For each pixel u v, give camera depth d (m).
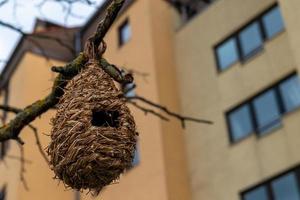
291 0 12.34
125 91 4.31
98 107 3.50
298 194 11.71
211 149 14.03
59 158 3.36
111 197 14.28
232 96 14.20
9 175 16.22
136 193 13.73
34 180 15.60
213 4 15.96
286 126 12.55
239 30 14.86
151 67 15.31
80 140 3.30
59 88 3.79
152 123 14.30
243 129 13.60
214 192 13.45
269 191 12.34
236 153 13.41
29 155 15.63
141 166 14.03
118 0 3.43
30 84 17.02
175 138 14.34
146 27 16.11
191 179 14.02
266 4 14.35
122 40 16.91
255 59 14.04
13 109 4.75
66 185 3.45
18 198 15.23
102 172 3.29
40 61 17.33
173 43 16.45
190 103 15.16
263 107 13.33
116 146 3.34
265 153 12.76
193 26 16.27
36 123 14.82
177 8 17.17
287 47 13.32
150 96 14.88
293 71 12.94
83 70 3.68
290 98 12.75
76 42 11.05
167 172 13.48
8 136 4.23
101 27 3.53
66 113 3.45
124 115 3.54
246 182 12.86
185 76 15.71
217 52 15.27
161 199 13.12
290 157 12.18
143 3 16.61
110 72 3.69
